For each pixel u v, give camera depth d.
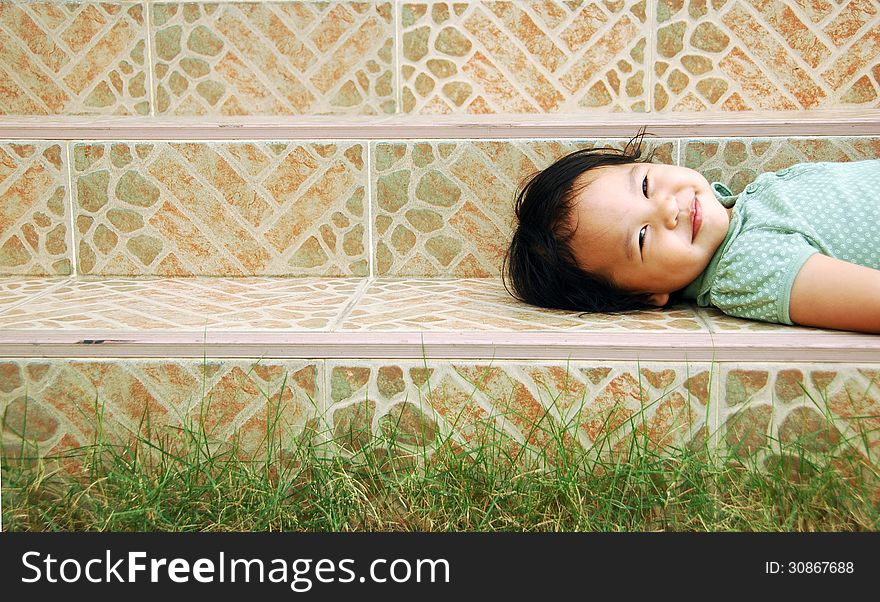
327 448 1.17
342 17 1.70
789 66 1.64
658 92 1.67
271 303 1.39
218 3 1.69
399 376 1.16
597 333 1.17
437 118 1.67
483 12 1.68
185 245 1.62
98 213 1.62
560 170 1.41
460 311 1.33
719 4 1.63
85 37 1.71
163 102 1.73
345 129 1.56
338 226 1.60
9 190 1.62
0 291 1.51
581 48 1.68
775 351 1.11
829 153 1.51
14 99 1.72
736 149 1.52
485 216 1.58
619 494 1.09
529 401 1.14
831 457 1.07
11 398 1.20
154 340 1.17
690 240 1.31
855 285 1.14
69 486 1.15
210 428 1.18
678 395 1.13
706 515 1.04
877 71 1.63
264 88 1.72
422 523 1.07
